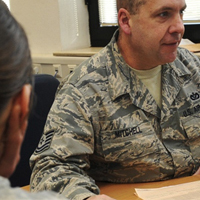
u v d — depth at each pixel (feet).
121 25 5.05
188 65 5.52
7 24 1.70
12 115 1.73
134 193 4.73
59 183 4.44
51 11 9.87
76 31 10.33
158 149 5.07
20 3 10.19
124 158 5.00
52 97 6.51
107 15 10.38
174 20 4.82
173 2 4.73
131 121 5.03
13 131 1.78
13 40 1.69
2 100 1.68
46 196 1.64
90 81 5.03
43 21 10.00
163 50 4.91
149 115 5.15
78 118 4.85
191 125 5.28
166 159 5.12
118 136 4.98
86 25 10.61
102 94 5.00
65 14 9.99
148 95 5.16
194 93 5.40
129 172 5.09
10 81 1.67
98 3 10.38
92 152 4.91
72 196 4.26
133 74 5.16
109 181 5.19
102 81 5.07
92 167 5.24
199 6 9.41
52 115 4.94
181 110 5.28
